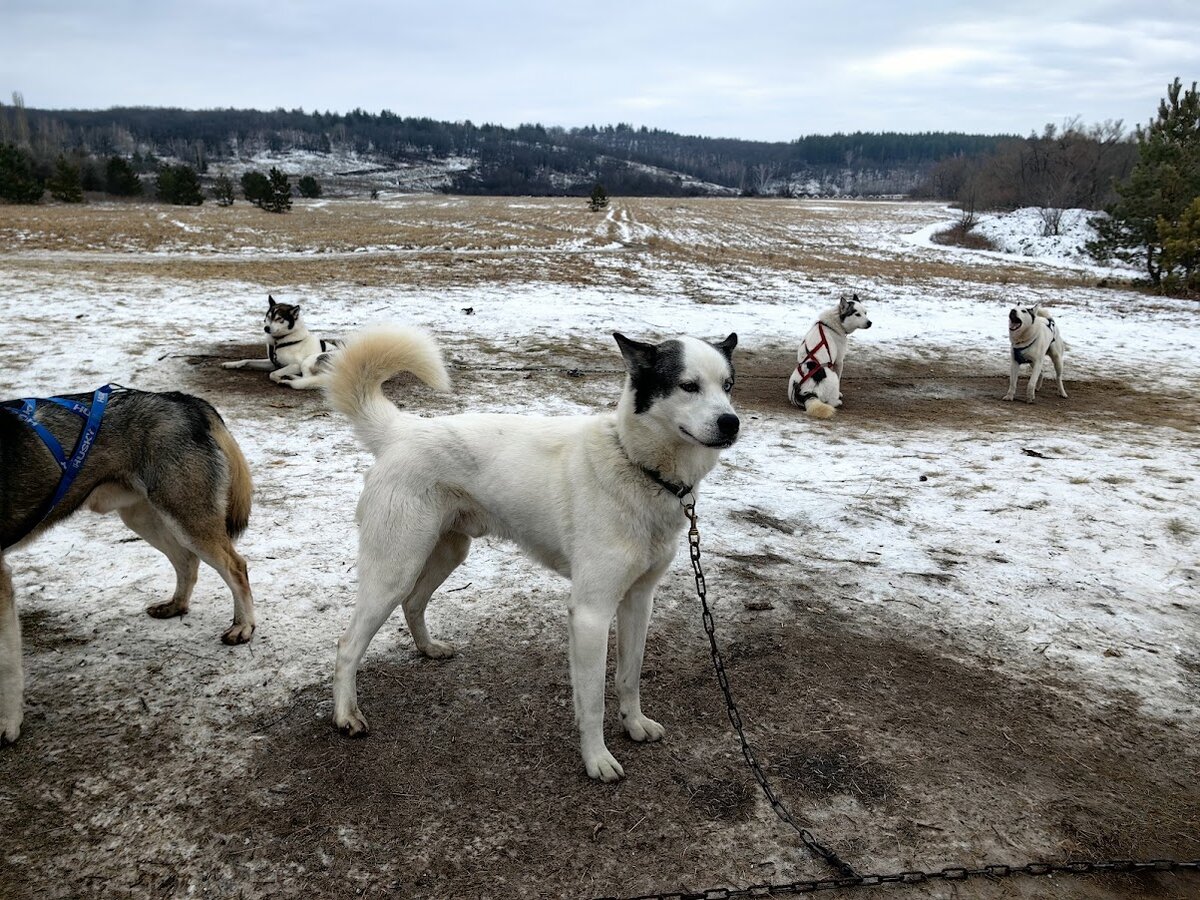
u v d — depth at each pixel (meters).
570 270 22.16
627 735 3.38
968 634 4.34
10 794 2.87
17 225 30.09
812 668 3.93
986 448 8.11
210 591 4.43
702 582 3.25
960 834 2.89
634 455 2.98
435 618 4.27
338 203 72.50
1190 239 21.67
